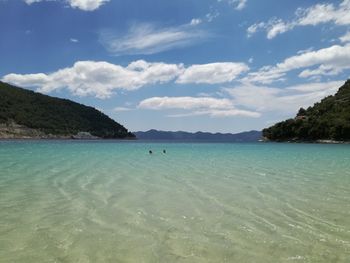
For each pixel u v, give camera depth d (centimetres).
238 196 1424
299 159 3741
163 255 745
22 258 711
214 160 3531
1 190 1495
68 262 694
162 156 4206
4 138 16500
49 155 3997
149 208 1191
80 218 1041
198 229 946
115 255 739
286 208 1208
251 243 830
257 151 5862
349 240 855
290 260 722
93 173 2192
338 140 11406
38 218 1032
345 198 1386
